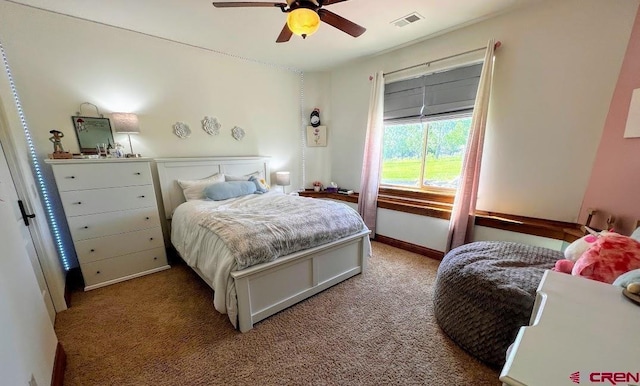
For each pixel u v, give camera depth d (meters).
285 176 3.88
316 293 2.15
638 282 0.77
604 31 1.87
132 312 1.94
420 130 3.18
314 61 3.62
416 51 2.98
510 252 1.77
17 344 0.94
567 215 2.18
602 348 0.54
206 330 1.73
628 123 1.68
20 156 1.78
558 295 0.75
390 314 1.90
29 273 1.28
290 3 1.56
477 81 2.57
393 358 1.49
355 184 4.00
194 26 2.54
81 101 2.47
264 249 1.70
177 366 1.44
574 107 2.05
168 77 2.94
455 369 1.41
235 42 2.96
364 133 3.73
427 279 2.43
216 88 3.32
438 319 1.76
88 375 1.38
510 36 2.31
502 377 0.49
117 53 2.60
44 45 2.25
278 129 4.01
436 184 3.12
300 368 1.42
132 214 2.46
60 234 2.41
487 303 1.41
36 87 2.24
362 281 2.39
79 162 2.14
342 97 3.94
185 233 2.35
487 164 2.57
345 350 1.55
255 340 1.63
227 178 3.32
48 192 2.34
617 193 1.74
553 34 2.09
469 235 2.62
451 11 2.28
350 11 2.28
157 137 2.94
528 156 2.32
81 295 2.19
